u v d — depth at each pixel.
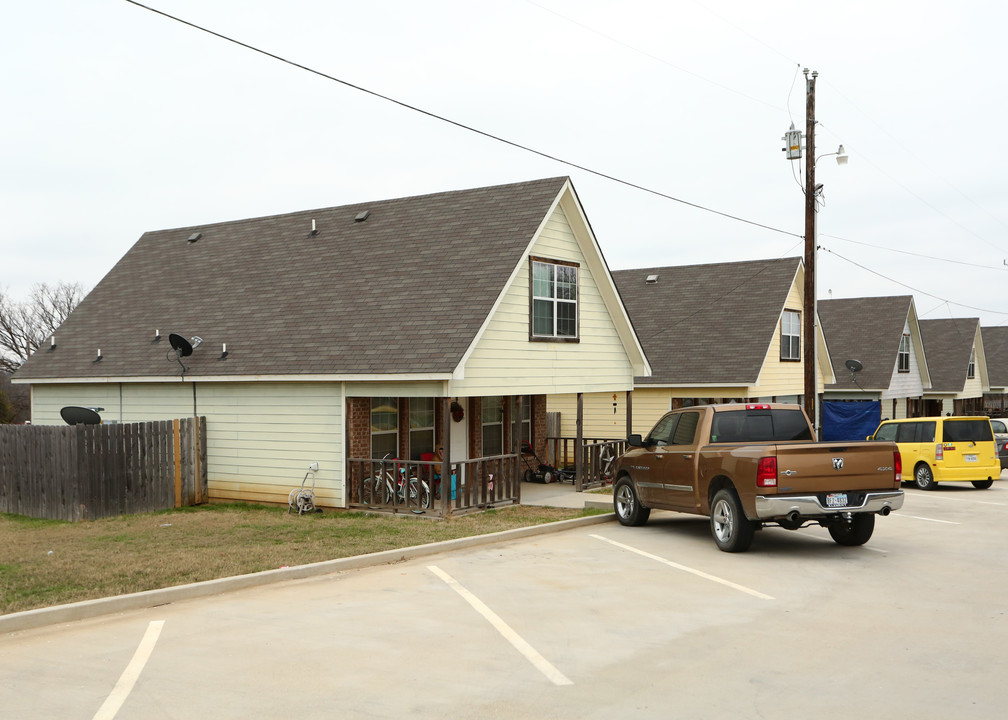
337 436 17.50
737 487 12.41
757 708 6.20
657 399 28.69
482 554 12.71
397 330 17.22
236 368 18.36
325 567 11.41
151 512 17.80
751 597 9.73
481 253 18.23
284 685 6.72
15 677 6.96
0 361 67.25
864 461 12.29
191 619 8.86
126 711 6.17
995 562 11.95
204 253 23.61
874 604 9.38
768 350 28.33
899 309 39.97
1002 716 6.03
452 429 20.86
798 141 24.06
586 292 20.78
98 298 23.88
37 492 17.28
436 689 6.63
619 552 12.82
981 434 23.17
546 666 7.20
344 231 21.42
